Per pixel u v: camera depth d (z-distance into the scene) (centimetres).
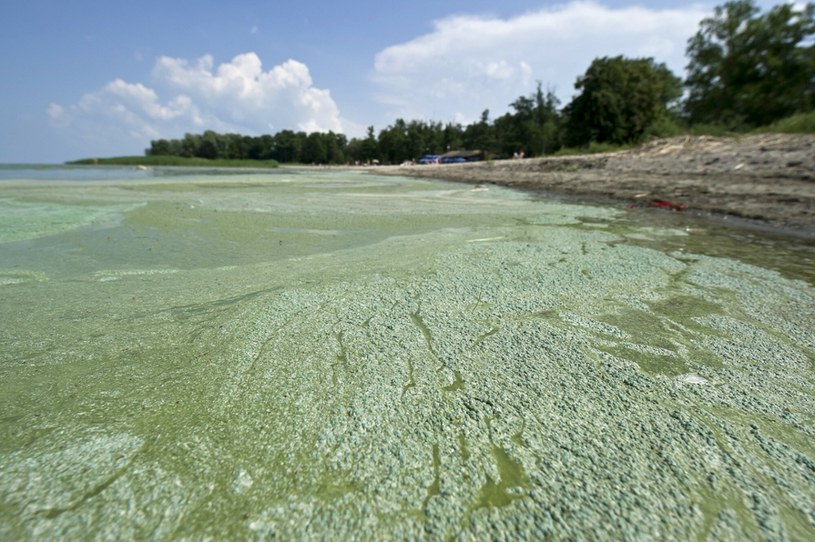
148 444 119
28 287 270
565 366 163
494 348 177
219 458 113
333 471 109
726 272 294
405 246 380
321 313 213
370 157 6756
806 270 300
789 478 109
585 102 2497
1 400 142
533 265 303
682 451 117
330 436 122
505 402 139
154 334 195
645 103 2367
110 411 135
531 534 92
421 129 6519
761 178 753
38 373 160
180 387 149
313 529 93
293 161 7875
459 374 156
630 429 126
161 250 379
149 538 91
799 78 2023
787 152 870
